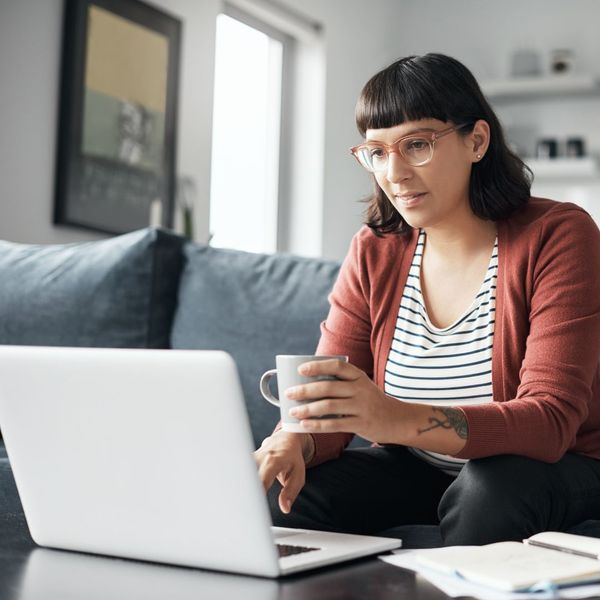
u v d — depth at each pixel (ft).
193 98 13.51
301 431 3.81
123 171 12.07
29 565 3.62
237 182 15.40
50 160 11.25
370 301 5.38
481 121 4.90
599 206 17.20
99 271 7.09
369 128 4.93
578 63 17.34
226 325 6.73
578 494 4.43
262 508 3.33
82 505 3.77
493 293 4.95
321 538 3.93
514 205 5.03
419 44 18.51
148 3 12.53
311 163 16.24
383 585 3.23
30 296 7.18
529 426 4.24
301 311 6.58
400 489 5.10
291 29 15.74
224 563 3.44
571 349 4.53
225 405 3.30
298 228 16.30
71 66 11.31
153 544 3.60
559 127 17.49
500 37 17.92
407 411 4.00
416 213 4.91
